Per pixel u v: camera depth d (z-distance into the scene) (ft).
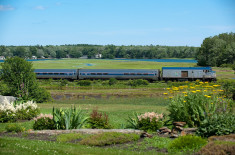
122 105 124.57
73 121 68.18
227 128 53.11
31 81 135.23
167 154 43.60
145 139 55.26
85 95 171.83
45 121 69.51
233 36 619.67
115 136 54.54
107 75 263.90
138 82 213.87
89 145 52.65
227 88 130.21
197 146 45.52
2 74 131.95
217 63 441.27
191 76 254.47
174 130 59.82
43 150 42.91
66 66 462.60
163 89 193.57
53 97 163.94
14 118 83.35
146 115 68.85
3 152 39.68
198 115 64.85
